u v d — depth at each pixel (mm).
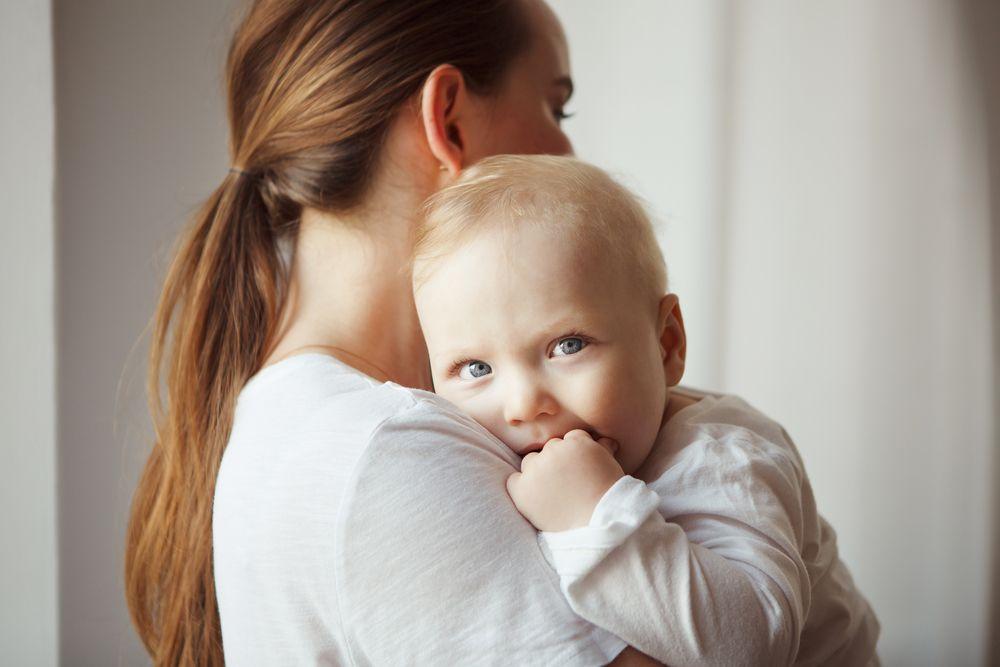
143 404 1512
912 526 2018
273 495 716
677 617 635
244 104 1002
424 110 935
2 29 1369
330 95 918
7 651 1417
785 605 684
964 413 1919
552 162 863
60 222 1448
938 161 1943
